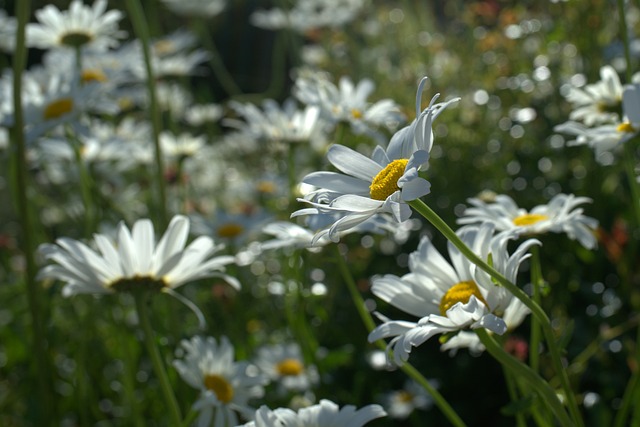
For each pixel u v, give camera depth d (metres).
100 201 0.77
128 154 0.84
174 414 0.53
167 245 0.54
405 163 0.44
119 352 0.78
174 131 0.99
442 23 1.40
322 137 0.82
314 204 0.43
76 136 0.72
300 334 0.65
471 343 0.51
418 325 0.45
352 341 0.78
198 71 1.82
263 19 1.30
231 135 1.24
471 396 0.75
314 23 1.26
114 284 0.54
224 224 0.76
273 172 1.03
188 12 1.29
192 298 0.83
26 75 0.83
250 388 0.58
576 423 0.45
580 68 0.88
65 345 0.80
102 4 0.82
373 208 0.42
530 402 0.48
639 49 0.81
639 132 0.53
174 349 0.66
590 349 0.65
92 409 0.74
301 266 0.65
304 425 0.48
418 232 0.86
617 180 0.80
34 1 1.61
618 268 0.72
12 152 0.67
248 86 1.90
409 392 0.74
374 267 0.85
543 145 0.86
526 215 0.54
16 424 0.76
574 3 0.80
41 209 0.99
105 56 0.89
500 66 0.97
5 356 0.83
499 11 1.06
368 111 0.68
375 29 1.29
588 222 0.53
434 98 0.43
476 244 0.47
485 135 0.95
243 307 0.79
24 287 0.83
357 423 0.47
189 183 1.05
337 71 1.17
